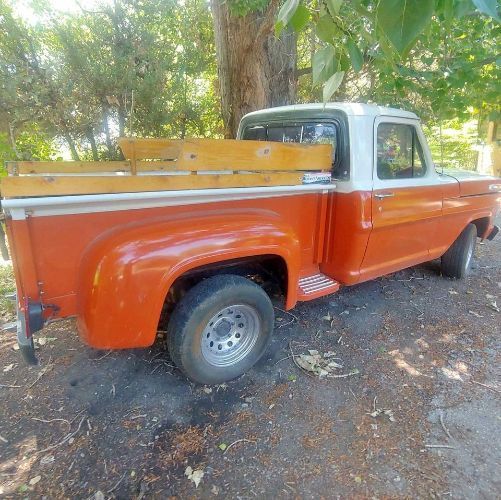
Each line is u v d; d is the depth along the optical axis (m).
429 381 2.71
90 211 1.95
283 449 2.15
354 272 3.04
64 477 1.98
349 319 3.51
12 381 2.67
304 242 2.96
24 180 1.73
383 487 1.92
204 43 6.54
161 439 2.21
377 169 3.05
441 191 3.57
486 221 4.55
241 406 2.46
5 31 5.12
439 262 4.93
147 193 2.04
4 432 2.25
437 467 2.03
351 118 2.85
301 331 3.30
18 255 1.82
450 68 3.88
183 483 1.95
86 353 2.97
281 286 2.78
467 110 4.61
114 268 1.98
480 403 2.50
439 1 1.03
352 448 2.15
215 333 2.53
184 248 2.13
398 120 3.12
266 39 5.20
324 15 1.17
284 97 5.58
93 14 5.46
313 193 2.86
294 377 2.73
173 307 2.53
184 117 6.45
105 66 5.36
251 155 2.38
